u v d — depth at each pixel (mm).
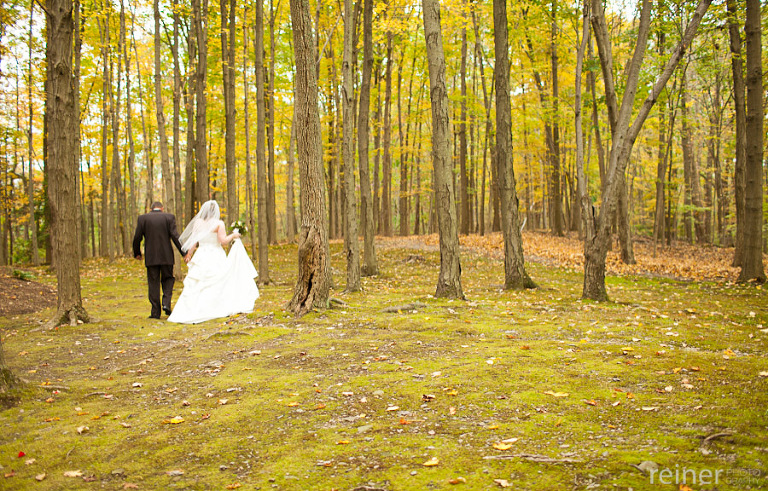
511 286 10586
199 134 16312
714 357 4574
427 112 24094
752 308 8180
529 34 17438
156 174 40281
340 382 4246
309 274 7715
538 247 19203
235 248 8414
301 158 7609
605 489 2230
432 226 34594
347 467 2654
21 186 26547
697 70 17016
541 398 3572
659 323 6531
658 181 19156
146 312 9031
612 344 5254
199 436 3205
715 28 13203
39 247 22750
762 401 3258
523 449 2756
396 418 3365
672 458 2504
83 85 21266
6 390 3959
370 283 12500
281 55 22797
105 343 6363
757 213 11438
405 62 25875
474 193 27688
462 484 2377
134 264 18156
